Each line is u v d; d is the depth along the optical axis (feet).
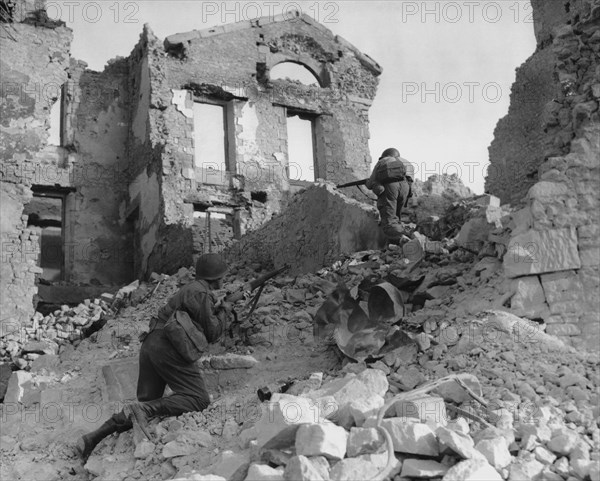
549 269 30.22
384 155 51.29
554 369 27.37
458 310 32.30
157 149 86.12
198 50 96.63
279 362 34.78
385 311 33.73
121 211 93.25
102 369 36.78
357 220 51.88
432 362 28.94
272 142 98.63
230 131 96.73
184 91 94.38
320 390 26.81
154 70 91.20
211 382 33.60
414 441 22.39
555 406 25.58
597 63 34.91
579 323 29.35
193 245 72.69
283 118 100.42
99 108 95.76
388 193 49.24
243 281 56.18
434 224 48.80
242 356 34.30
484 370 27.58
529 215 31.42
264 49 101.24
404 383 28.02
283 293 43.86
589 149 31.42
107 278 90.27
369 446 22.68
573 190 30.99
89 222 91.40
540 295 30.25
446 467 22.02
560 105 35.45
